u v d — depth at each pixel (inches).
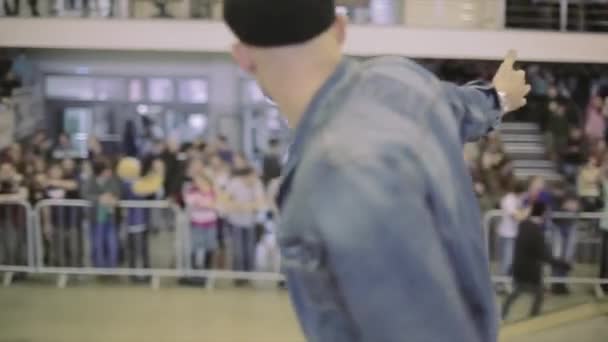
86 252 340.8
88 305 313.1
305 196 30.4
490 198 338.6
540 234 288.5
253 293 333.1
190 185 341.1
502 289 312.3
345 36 36.9
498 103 51.4
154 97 523.2
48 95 513.3
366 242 28.8
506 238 313.6
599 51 410.0
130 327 285.4
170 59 516.1
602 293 313.1
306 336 34.2
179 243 341.1
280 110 36.0
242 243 342.0
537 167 442.9
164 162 352.5
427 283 29.3
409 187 30.4
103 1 450.6
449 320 29.7
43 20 427.8
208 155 382.0
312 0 33.6
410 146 31.9
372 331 29.1
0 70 476.4
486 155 355.3
